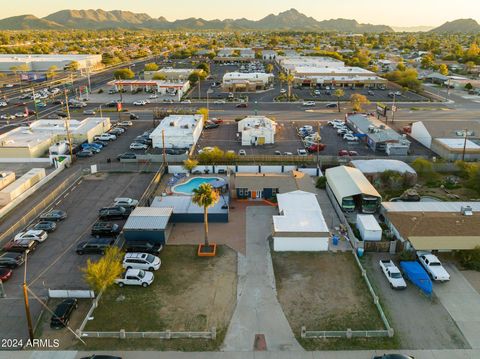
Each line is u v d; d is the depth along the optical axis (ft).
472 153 259.80
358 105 411.75
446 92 523.29
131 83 521.65
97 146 287.69
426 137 296.92
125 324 119.96
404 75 579.07
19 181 214.69
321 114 400.47
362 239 164.25
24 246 157.89
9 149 269.03
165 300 130.82
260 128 302.25
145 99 474.49
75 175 239.71
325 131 336.08
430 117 385.29
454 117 384.47
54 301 130.82
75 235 172.45
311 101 464.65
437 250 153.58
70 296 132.26
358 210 192.65
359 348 110.42
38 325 120.16
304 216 170.19
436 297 131.44
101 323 120.37
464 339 113.70
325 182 220.43
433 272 139.03
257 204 200.34
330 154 277.44
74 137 298.76
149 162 260.42
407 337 114.21
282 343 112.37
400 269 146.41
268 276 142.82
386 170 221.46
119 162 263.29
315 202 185.47
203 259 153.38
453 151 258.98
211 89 547.08
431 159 262.47
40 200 208.03
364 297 131.44
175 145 292.20
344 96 493.77
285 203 184.03
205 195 150.92
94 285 126.11
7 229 178.81
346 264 149.89
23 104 453.17
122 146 297.12
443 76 587.68
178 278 142.00
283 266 148.77
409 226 159.84
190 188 217.15
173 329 118.01
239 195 205.26
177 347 111.24
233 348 110.83
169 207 185.16
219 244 163.63
